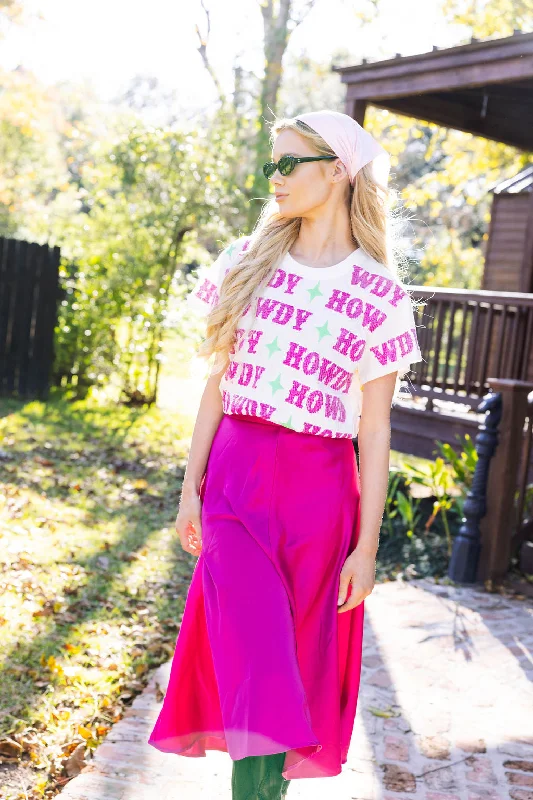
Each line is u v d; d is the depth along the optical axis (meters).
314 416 2.03
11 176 24.23
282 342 2.03
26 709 3.26
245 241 2.25
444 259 21.91
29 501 6.48
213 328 2.12
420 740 3.28
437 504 6.38
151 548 5.80
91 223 12.26
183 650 2.11
